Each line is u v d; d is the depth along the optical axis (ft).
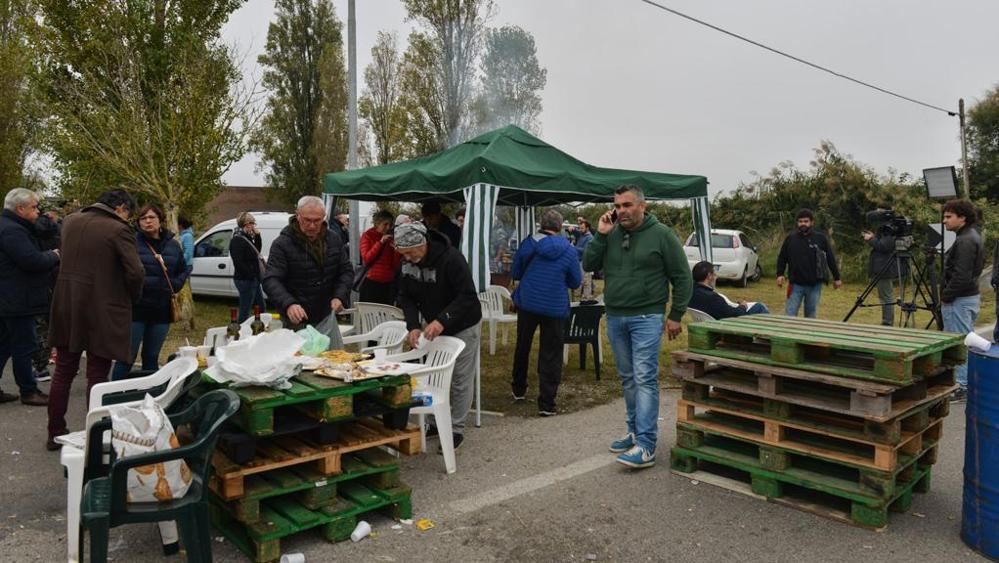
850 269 68.49
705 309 20.97
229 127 38.63
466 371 16.72
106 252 15.66
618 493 13.88
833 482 12.60
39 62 38.93
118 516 8.64
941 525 12.42
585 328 24.41
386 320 22.04
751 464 13.66
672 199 25.95
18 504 13.05
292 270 16.72
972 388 11.30
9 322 19.27
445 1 82.69
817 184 74.38
